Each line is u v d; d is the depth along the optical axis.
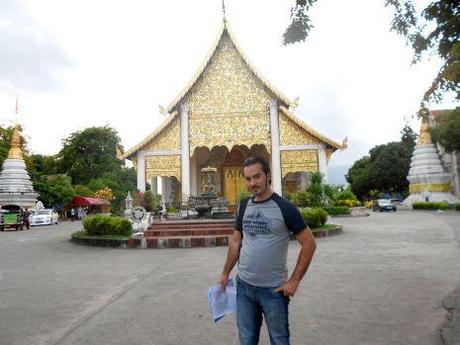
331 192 22.98
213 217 19.03
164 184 29.22
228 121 26.41
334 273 7.94
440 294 6.10
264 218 2.96
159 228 15.71
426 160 41.62
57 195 45.56
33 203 38.50
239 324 3.02
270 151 26.00
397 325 4.73
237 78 26.67
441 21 4.21
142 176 26.20
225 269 3.27
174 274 8.32
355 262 9.20
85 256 11.68
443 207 36.19
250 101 26.44
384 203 38.12
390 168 54.06
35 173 46.44
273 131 25.98
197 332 4.64
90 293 6.78
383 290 6.45
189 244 13.36
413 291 6.33
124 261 10.43
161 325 4.93
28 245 15.30
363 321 4.90
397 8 4.61
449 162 47.97
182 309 5.63
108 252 12.52
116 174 61.94
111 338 4.50
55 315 5.48
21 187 37.84
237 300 3.06
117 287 7.21
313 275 7.77
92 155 62.94
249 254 2.98
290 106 25.88
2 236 20.48
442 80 4.06
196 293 6.57
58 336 4.61
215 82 26.77
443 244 12.05
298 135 25.94
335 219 26.31
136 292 6.76
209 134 26.36
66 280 7.98
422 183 41.53
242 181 29.45
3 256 12.12
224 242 13.49
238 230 3.24
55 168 64.06
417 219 24.08
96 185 54.84
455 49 3.56
